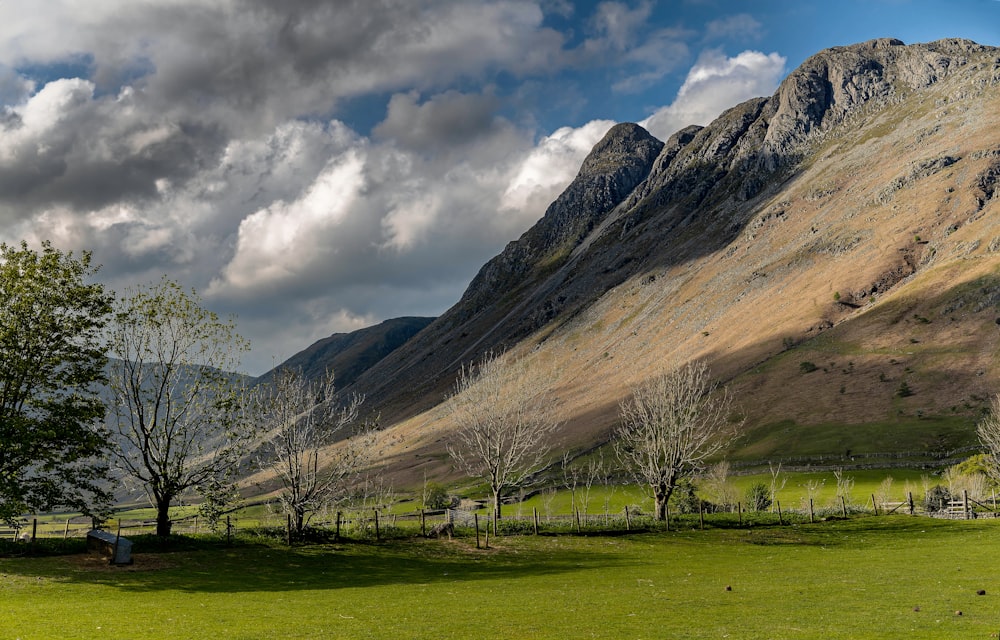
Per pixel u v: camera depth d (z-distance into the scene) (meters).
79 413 49.50
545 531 59.25
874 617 25.64
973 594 29.95
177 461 55.06
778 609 28.17
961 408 168.50
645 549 53.28
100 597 34.03
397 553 50.50
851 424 177.25
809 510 71.81
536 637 23.66
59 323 50.88
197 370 57.31
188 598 33.81
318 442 56.59
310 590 36.88
